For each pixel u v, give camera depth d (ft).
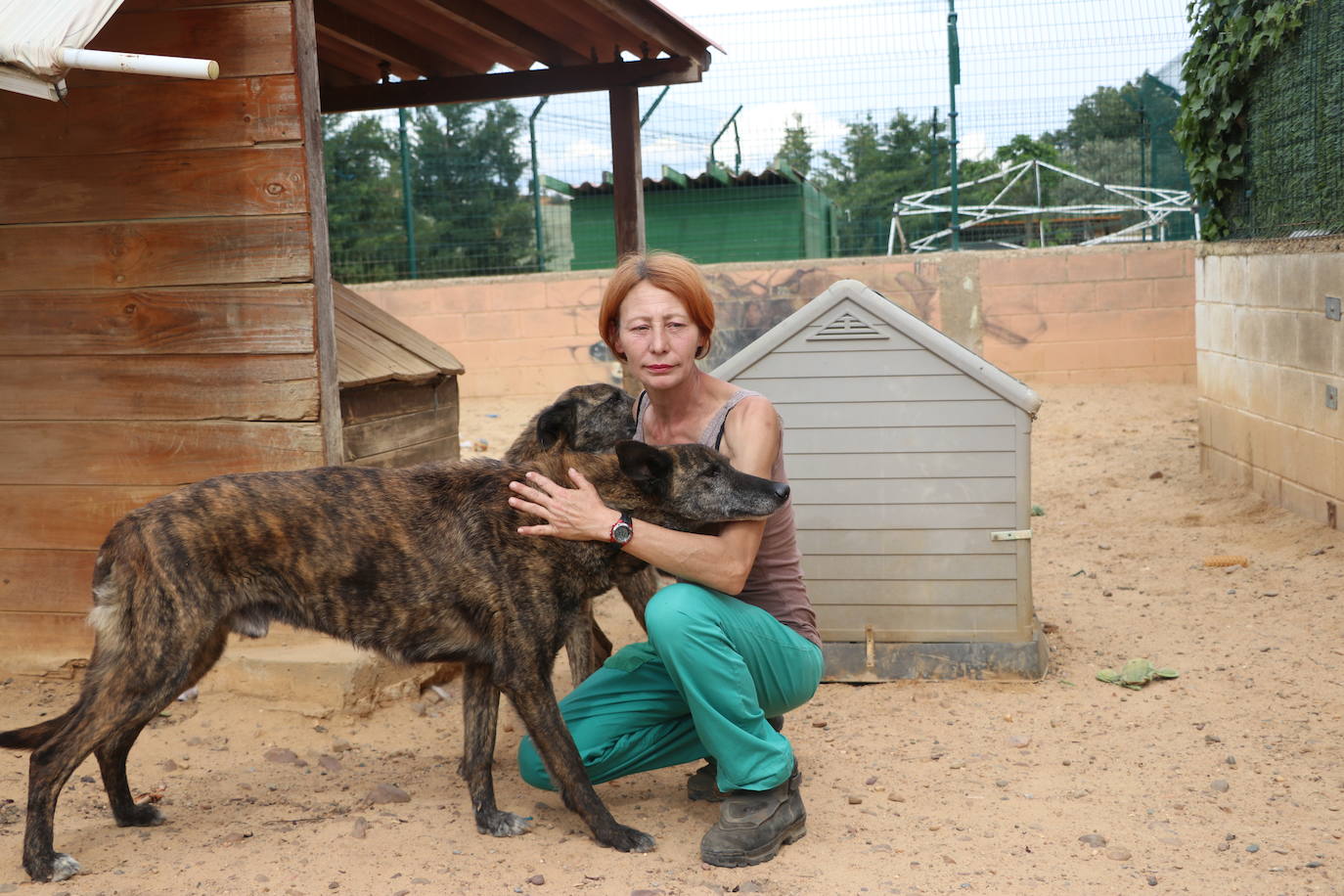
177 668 10.59
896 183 42.68
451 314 45.85
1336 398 21.06
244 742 14.02
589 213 49.08
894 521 15.80
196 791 12.47
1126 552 22.70
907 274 42.50
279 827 11.41
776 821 10.57
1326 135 21.33
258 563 10.91
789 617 11.10
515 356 45.75
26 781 12.82
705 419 11.30
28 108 14.97
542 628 10.85
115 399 15.38
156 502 10.92
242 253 14.75
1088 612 18.98
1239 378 25.84
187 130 14.67
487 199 48.01
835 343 15.65
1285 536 22.02
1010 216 52.85
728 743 10.38
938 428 15.58
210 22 14.39
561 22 22.21
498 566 10.85
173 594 10.54
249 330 14.87
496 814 11.23
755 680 10.73
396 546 11.00
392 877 10.19
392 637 11.18
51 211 15.15
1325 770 12.26
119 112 14.78
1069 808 11.60
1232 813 11.33
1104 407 38.40
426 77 25.32
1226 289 26.58
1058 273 41.81
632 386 25.03
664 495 10.62
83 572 15.88
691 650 10.09
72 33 11.48
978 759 13.05
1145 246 41.32
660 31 21.44
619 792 12.55
